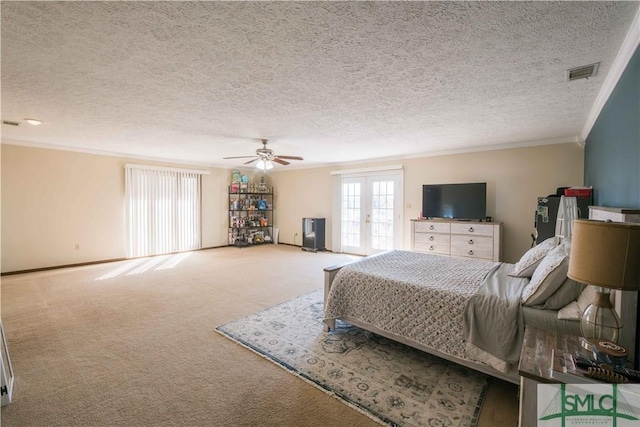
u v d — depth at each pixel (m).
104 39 1.70
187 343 2.56
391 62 1.98
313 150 5.34
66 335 2.69
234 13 1.45
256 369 2.18
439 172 5.45
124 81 2.30
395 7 1.40
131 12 1.44
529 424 1.16
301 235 7.82
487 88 2.42
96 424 1.64
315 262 5.85
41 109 3.01
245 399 1.85
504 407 1.79
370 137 4.25
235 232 7.93
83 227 5.45
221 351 2.44
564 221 3.24
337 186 6.96
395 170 6.07
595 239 1.13
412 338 2.25
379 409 1.76
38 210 4.97
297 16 1.47
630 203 1.82
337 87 2.41
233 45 1.77
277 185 8.38
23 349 2.43
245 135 4.17
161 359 2.31
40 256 5.01
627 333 1.40
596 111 2.88
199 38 1.69
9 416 1.69
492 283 2.33
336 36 1.66
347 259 6.17
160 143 4.81
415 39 1.69
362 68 2.07
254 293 3.91
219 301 3.60
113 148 5.33
